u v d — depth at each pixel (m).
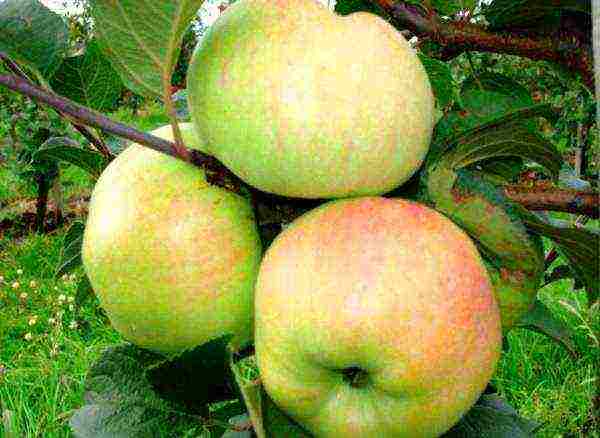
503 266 0.36
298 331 0.32
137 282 0.35
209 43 0.34
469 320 0.32
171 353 0.36
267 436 0.34
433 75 0.45
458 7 0.42
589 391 1.12
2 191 3.27
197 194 0.35
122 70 0.35
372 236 0.32
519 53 0.40
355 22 0.33
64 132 2.31
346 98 0.32
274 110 0.32
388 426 0.33
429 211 0.33
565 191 0.38
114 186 0.36
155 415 0.36
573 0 0.40
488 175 0.44
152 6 0.32
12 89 0.33
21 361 1.44
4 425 1.11
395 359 0.31
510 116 0.35
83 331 1.51
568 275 0.49
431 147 0.36
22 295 1.79
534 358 1.37
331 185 0.33
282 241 0.33
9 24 0.36
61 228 2.71
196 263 0.35
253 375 1.22
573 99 2.03
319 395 0.33
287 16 0.33
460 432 0.39
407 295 0.31
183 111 0.46
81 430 0.36
